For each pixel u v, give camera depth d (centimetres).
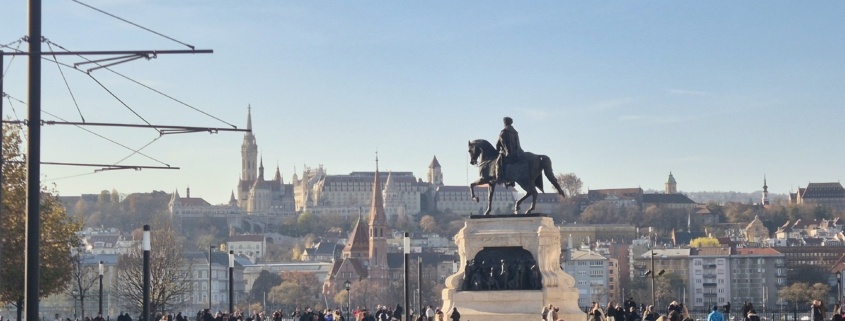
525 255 9588
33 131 5981
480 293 9488
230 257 12388
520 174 9681
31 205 5981
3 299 12369
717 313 8056
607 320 10188
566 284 9575
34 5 6000
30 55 5875
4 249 11938
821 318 10362
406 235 10012
